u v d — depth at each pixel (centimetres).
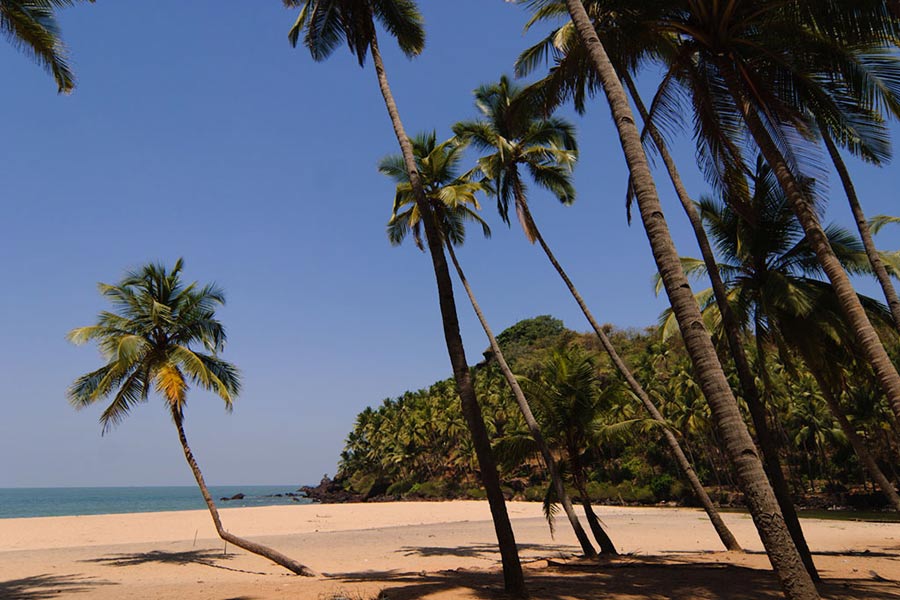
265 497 15588
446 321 1009
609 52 1268
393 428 10550
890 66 1072
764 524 620
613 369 6150
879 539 2406
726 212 1800
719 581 1133
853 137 1200
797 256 1675
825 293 1623
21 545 2602
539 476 7725
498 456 1862
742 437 646
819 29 1046
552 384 1933
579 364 1903
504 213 2033
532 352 10288
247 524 3722
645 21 1170
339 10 1331
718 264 1839
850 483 5856
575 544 2400
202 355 2041
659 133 1372
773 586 1070
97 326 1886
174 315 1992
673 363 7194
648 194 743
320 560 1972
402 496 9075
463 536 2844
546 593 985
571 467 1888
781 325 1691
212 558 2066
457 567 1722
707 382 670
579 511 4759
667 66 1339
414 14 1381
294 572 1644
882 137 1138
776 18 1088
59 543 2691
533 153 2031
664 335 1922
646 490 6359
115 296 1934
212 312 2058
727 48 1151
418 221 2067
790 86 1168
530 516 4372
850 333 1567
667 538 2575
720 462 6612
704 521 3641
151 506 10662
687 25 1161
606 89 806
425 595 974
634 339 9588
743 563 1493
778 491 1139
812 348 1625
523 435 1900
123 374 1895
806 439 5728
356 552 2192
